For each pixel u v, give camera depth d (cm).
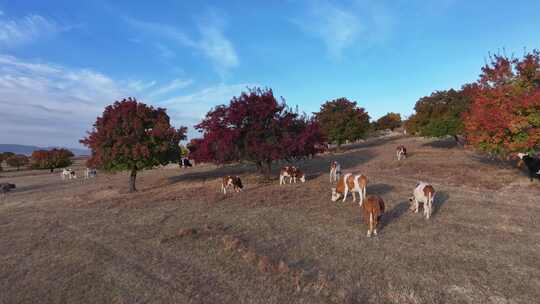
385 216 1204
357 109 4234
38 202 2070
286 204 1495
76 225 1373
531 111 1554
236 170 3045
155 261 908
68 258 981
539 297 617
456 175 1966
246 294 688
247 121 2111
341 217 1233
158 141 2223
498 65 1759
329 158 3572
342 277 742
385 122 9125
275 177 2367
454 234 978
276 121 2100
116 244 1082
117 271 857
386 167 2522
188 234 1110
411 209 1254
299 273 761
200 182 2405
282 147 1988
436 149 3556
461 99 3559
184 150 5219
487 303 608
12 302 730
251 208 1463
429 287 675
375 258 838
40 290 779
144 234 1173
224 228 1188
